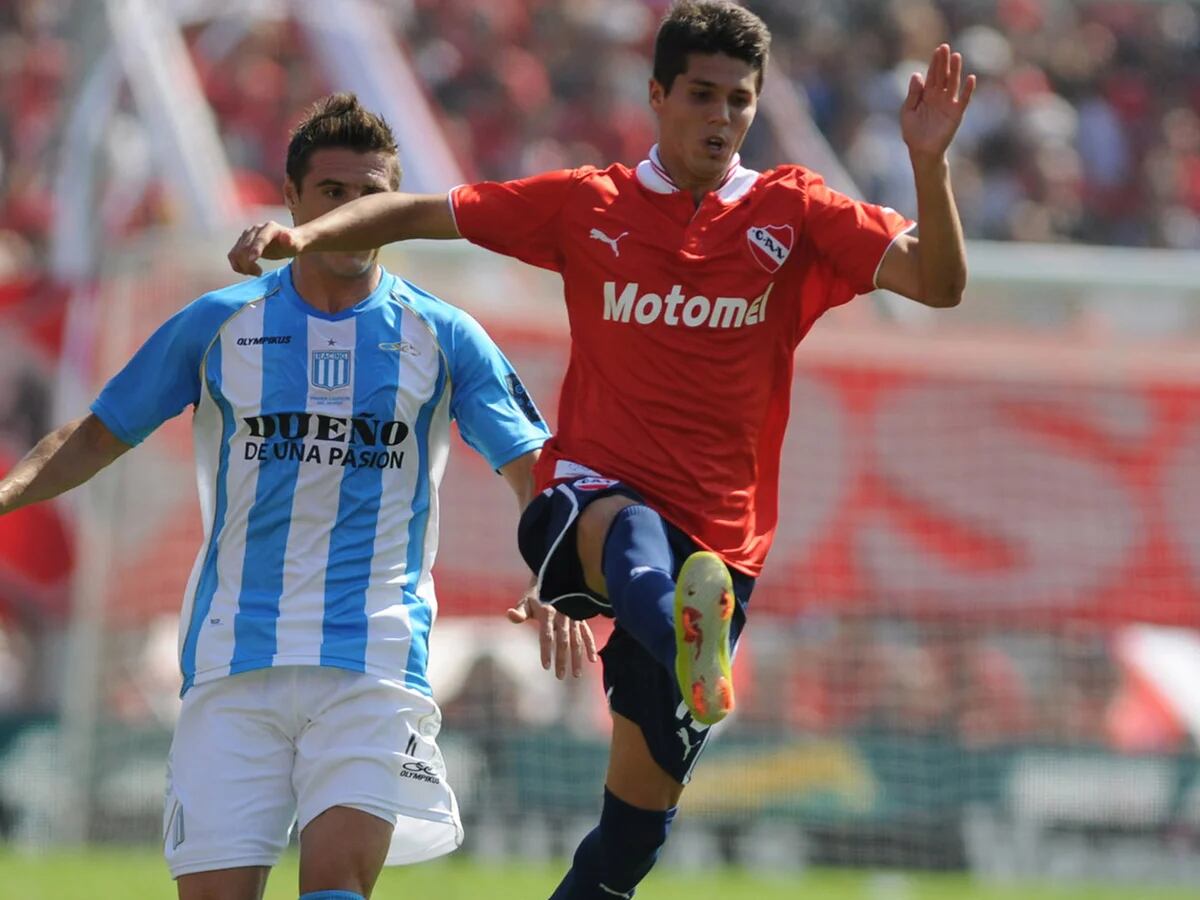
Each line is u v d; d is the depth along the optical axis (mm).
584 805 42938
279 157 55094
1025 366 46219
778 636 44375
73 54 48938
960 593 45281
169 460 41438
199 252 42656
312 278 18062
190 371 18234
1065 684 45281
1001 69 64750
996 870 43531
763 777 43094
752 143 56344
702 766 42781
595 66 61031
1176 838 44000
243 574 17734
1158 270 47125
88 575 41031
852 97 61781
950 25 65625
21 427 44281
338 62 52844
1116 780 44375
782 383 18328
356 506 17797
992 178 62750
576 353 18297
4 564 42688
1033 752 44562
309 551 17719
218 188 47750
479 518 43719
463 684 42938
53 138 52750
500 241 17953
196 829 17234
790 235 17812
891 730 44219
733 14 17641
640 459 17812
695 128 17547
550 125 59750
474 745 42688
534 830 42594
